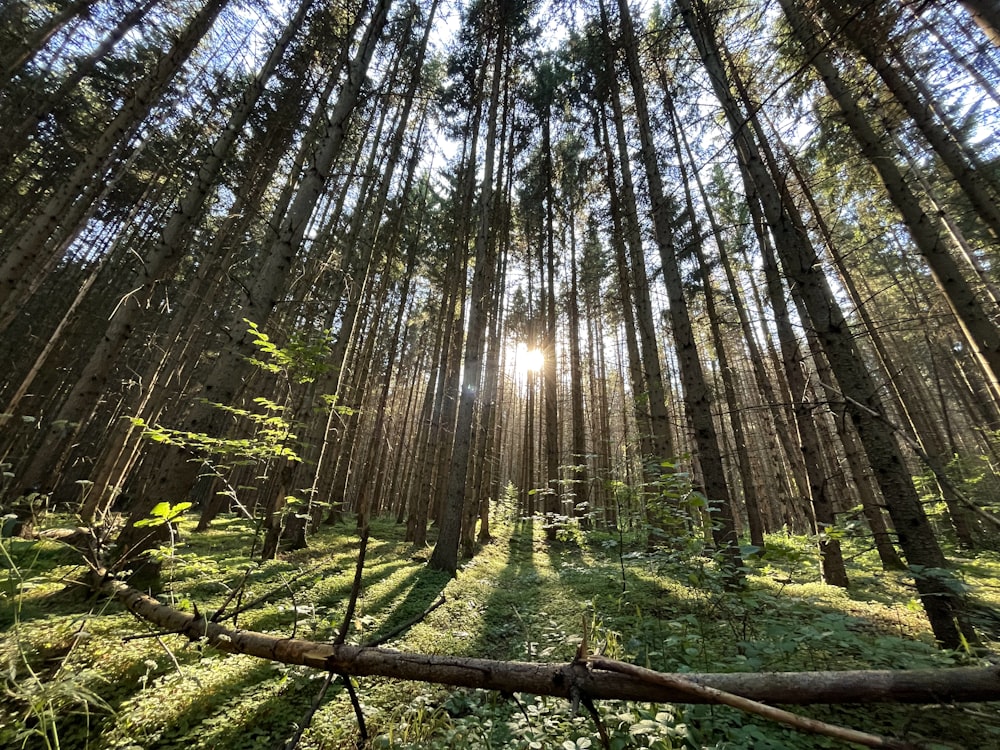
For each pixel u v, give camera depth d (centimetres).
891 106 653
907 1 314
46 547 433
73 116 1221
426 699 314
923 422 1420
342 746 266
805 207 877
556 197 1591
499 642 441
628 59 757
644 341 907
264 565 643
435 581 687
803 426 695
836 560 643
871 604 500
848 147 746
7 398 1352
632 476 459
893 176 543
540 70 1277
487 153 981
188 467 457
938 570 300
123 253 1441
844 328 399
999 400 564
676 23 712
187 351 1327
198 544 754
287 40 852
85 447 1261
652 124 982
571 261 1599
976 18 287
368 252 1054
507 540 1263
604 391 1928
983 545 1108
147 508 438
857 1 333
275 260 504
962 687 141
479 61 1205
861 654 323
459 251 1361
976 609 344
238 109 767
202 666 330
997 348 491
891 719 250
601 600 549
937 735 232
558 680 178
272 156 1169
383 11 628
